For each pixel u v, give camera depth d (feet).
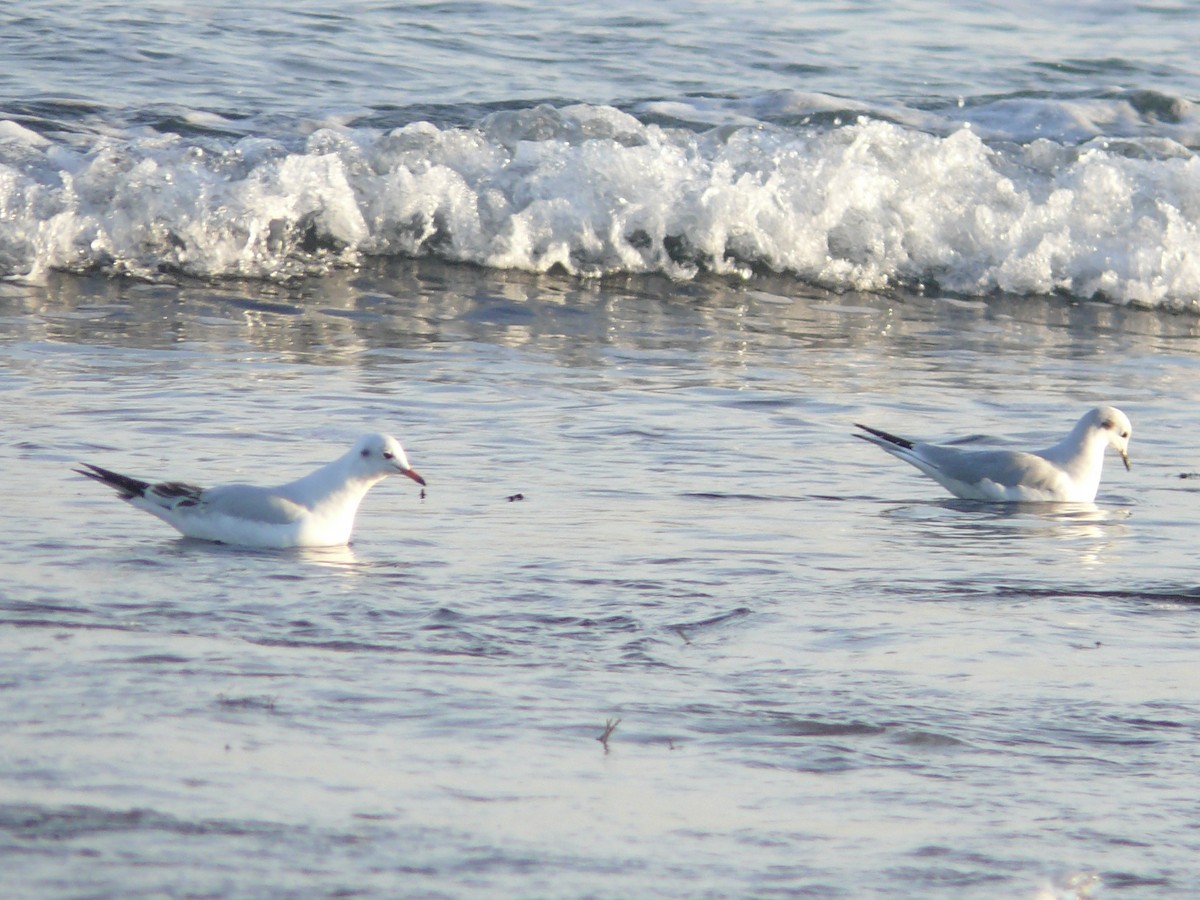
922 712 26.61
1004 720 26.40
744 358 63.31
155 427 47.78
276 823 20.26
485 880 19.16
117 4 101.86
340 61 96.02
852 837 21.22
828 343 67.31
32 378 53.36
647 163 79.97
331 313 66.95
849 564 37.29
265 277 72.08
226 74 91.97
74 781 21.08
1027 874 20.35
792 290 77.30
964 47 110.01
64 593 31.63
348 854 19.56
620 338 65.82
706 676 28.17
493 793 21.93
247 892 18.28
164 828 19.83
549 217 77.51
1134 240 82.12
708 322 69.97
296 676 26.63
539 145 80.89
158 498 37.01
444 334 64.69
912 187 82.38
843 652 29.99
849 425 53.62
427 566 35.53
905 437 51.85
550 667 28.30
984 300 78.84
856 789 22.98
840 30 111.55
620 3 113.60
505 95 92.38
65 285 68.64
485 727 24.66
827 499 44.52
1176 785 23.72
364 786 21.80
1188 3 125.29
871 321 72.54
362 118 86.53
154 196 73.67
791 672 28.60
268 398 52.49
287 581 33.71
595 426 51.29
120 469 42.83
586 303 71.82
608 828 20.99
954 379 61.62
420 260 76.43
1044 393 59.72
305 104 88.28
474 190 78.43
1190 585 36.11
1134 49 111.75
